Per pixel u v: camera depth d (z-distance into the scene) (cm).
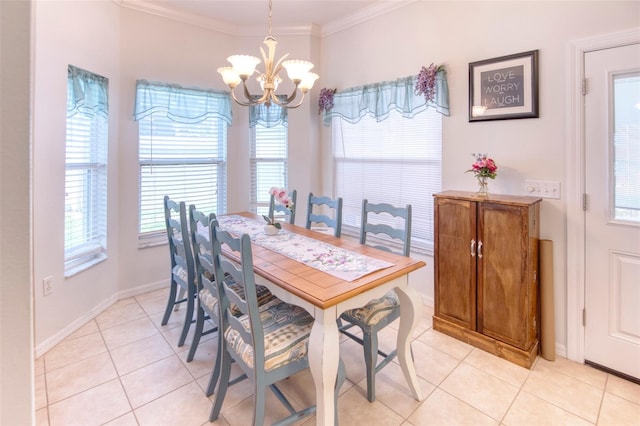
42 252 234
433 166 298
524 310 216
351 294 147
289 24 369
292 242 227
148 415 177
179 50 342
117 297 319
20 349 44
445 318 258
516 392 195
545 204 229
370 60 335
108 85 295
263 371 146
